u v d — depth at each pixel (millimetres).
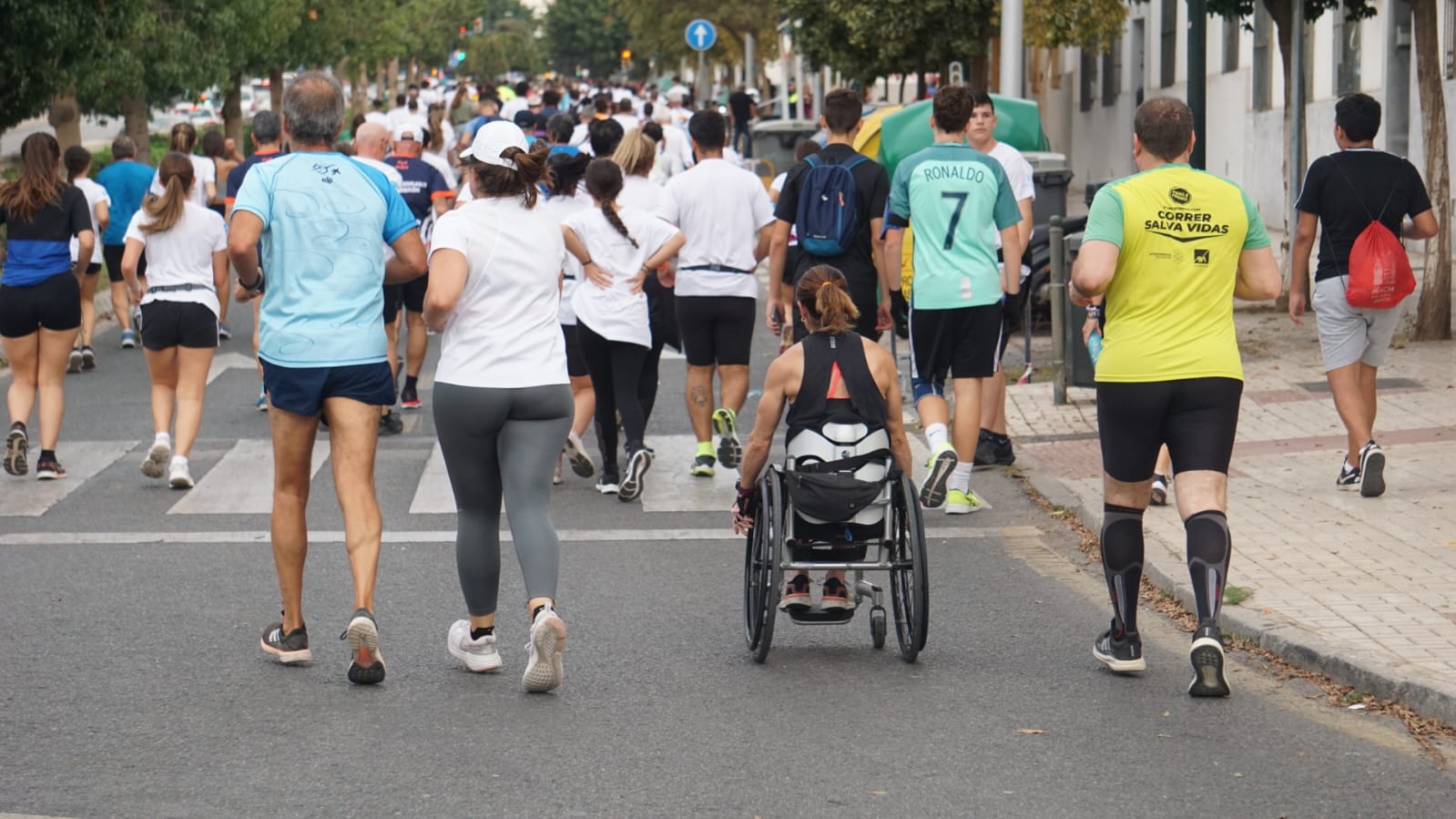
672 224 18000
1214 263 10633
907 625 11719
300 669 11500
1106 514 11195
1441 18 36188
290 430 11109
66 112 48438
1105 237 10531
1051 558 14953
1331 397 21422
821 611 12000
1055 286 21953
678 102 66188
